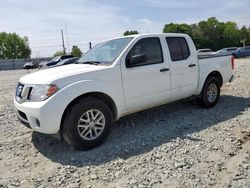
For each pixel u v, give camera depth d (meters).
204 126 5.43
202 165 3.85
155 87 5.41
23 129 5.82
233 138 4.73
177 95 5.88
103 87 4.63
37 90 4.29
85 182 3.60
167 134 5.08
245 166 3.76
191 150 4.33
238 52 35.66
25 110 4.35
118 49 5.16
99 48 5.68
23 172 3.98
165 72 5.54
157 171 3.74
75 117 4.34
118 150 4.47
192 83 6.16
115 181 3.58
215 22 95.38
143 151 4.41
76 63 5.50
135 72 5.07
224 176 3.55
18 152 4.66
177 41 5.94
